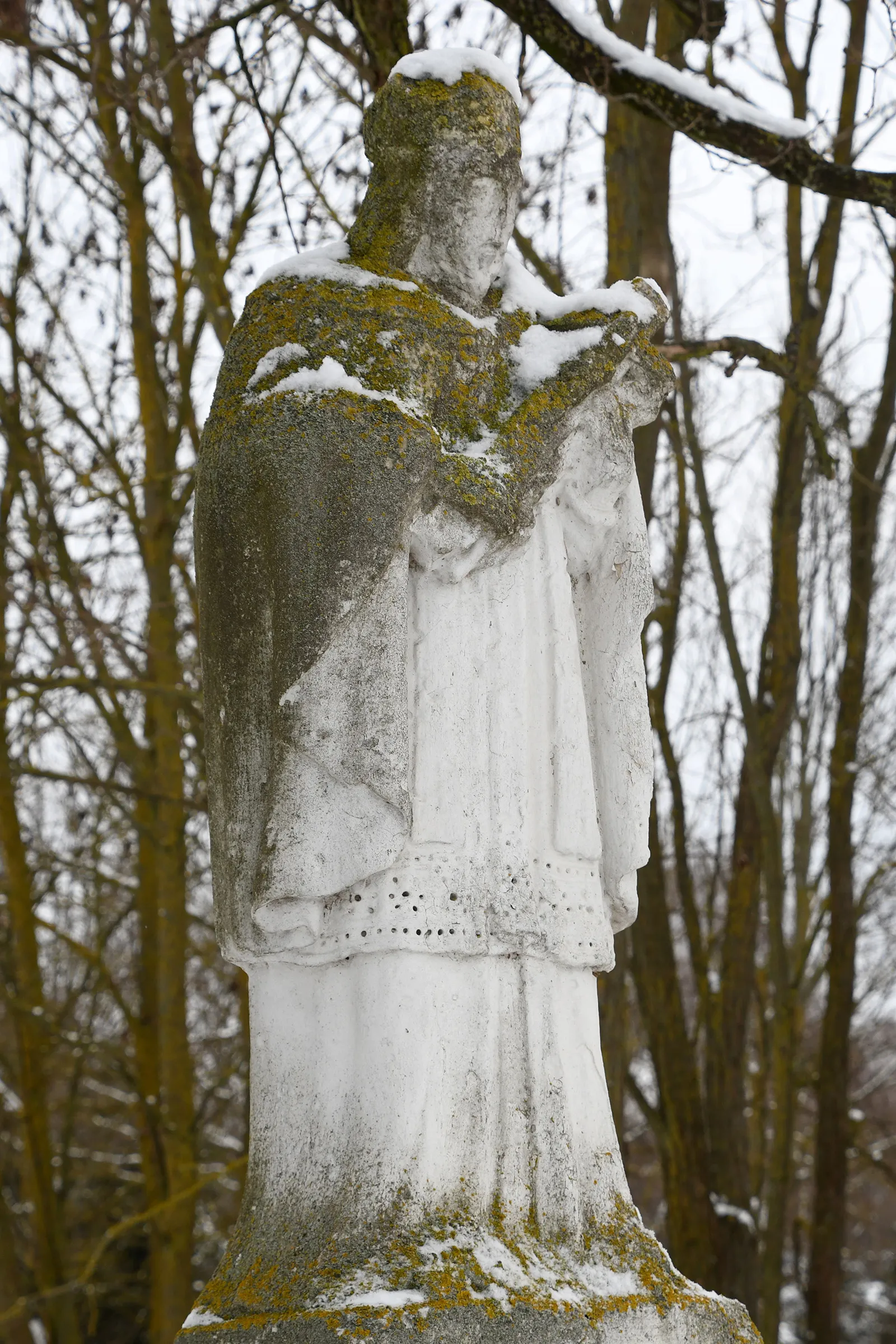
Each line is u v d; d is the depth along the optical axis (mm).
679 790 11586
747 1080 16016
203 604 3412
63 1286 11086
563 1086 3352
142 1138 12500
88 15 10844
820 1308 12055
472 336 3541
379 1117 3164
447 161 3561
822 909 13141
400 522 3256
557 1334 2996
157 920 12703
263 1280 3123
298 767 3244
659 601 11398
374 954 3242
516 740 3438
